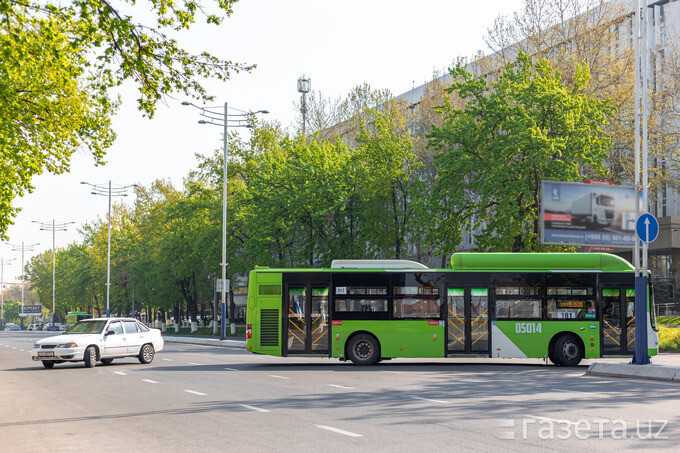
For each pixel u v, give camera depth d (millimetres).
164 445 9734
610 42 46531
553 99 35750
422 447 9297
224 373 22188
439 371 22578
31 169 19172
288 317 25234
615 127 44750
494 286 25141
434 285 25203
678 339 31719
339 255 45656
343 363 27359
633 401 14055
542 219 35250
